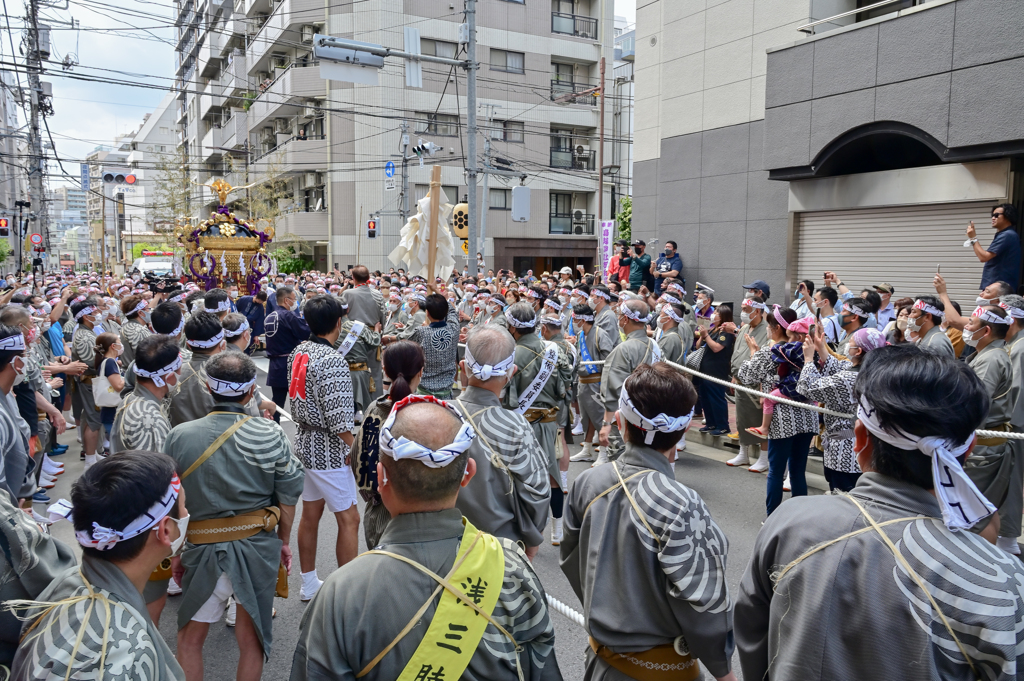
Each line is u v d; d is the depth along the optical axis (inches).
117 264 2844.5
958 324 276.7
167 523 83.8
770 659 74.6
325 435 181.8
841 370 207.6
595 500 101.5
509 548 80.0
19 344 152.9
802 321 228.1
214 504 130.6
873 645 65.1
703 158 604.4
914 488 69.9
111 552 79.4
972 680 62.4
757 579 80.0
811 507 75.6
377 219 1373.0
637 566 95.8
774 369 231.5
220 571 130.4
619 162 1606.8
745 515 253.8
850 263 477.4
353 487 186.1
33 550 87.6
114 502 77.3
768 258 553.9
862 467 76.4
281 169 1510.8
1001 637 60.0
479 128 1338.6
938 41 399.5
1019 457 200.2
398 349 165.8
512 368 138.0
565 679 156.1
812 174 481.1
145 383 156.9
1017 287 351.6
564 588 201.8
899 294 447.2
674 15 624.7
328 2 1353.3
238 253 984.3
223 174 2018.9
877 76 433.4
